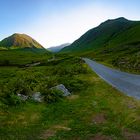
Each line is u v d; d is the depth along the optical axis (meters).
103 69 62.84
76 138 14.85
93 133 15.53
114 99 24.36
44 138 14.85
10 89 24.58
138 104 21.78
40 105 21.61
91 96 26.11
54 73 51.94
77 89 29.80
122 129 16.00
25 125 16.91
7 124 16.88
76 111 20.25
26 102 21.67
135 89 29.70
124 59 79.00
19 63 164.75
